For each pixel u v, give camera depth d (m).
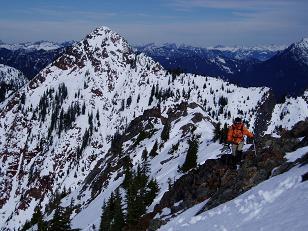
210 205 32.50
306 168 23.98
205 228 24.52
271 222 18.55
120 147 197.75
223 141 93.12
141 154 155.38
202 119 170.25
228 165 39.00
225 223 23.25
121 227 64.25
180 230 27.61
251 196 25.36
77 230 53.19
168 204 50.72
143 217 54.72
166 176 92.38
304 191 20.53
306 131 36.78
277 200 21.80
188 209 37.91
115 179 143.50
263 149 34.31
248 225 20.19
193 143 87.88
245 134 31.25
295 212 18.16
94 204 122.38
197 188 41.56
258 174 30.81
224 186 33.53
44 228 54.97
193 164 81.81
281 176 26.03
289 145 34.00
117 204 77.31
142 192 73.44
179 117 181.75
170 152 126.88
